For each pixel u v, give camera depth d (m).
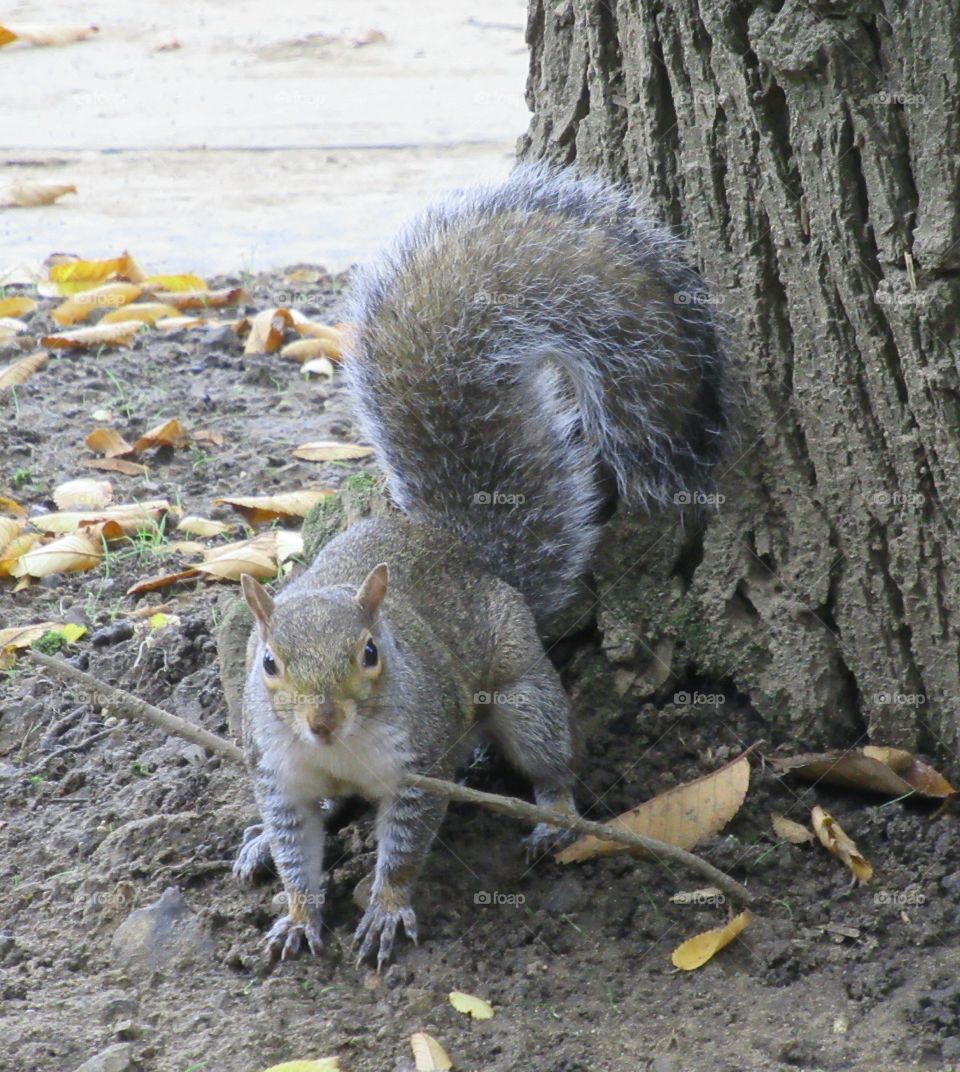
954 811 7.51
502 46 28.56
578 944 6.93
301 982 6.77
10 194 19.20
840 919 6.97
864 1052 6.16
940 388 6.98
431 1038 6.27
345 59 27.75
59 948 6.98
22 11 31.48
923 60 6.59
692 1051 6.19
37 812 8.01
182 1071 6.14
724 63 7.21
